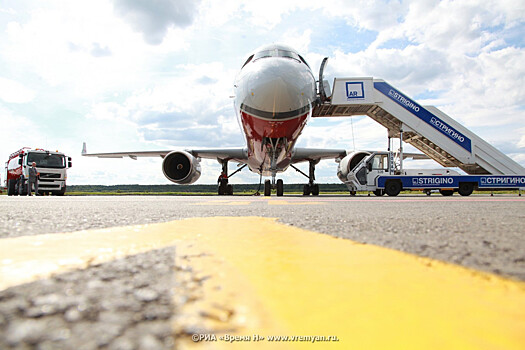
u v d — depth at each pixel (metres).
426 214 3.44
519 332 0.52
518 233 1.86
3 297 0.68
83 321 0.53
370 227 2.20
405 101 15.05
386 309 0.63
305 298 0.69
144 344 0.43
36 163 19.47
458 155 15.10
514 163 15.04
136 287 0.76
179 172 16.30
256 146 14.09
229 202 7.28
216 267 1.00
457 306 0.65
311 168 19.73
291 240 1.62
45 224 2.48
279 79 11.48
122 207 5.09
